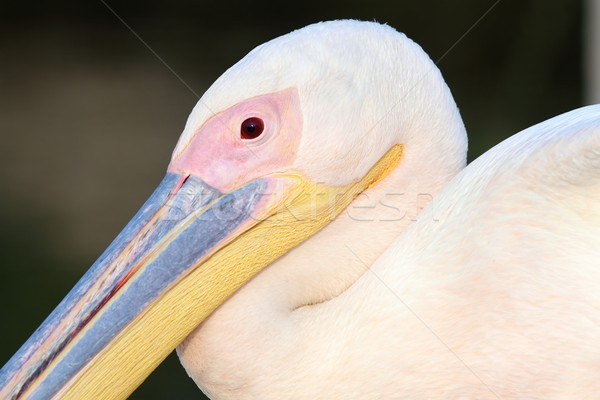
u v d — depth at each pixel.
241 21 28.98
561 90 21.12
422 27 25.34
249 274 5.63
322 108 5.54
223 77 5.61
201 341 5.48
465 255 5.30
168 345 5.45
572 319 5.14
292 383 5.33
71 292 5.36
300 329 5.41
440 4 25.25
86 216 16.53
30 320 12.68
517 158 5.30
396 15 25.91
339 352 5.32
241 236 5.60
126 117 22.36
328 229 5.80
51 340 5.23
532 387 5.21
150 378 11.52
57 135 21.22
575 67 21.25
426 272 5.35
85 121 22.12
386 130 5.66
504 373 5.20
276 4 28.77
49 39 28.91
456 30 24.97
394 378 5.27
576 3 21.14
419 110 5.74
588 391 5.17
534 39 21.36
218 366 5.43
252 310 5.46
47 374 5.18
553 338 5.15
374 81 5.60
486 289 5.23
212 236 5.52
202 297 5.49
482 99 21.77
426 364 5.26
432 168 5.86
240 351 5.39
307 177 5.63
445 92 5.87
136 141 20.75
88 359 5.24
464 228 5.34
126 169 18.97
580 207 5.13
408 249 5.48
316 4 28.39
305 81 5.50
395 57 5.67
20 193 17.66
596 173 4.92
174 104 23.33
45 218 16.44
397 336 5.28
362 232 5.82
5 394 5.13
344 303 5.44
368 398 5.29
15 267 14.27
